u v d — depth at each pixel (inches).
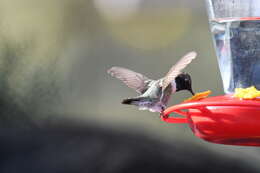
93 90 681.6
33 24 666.2
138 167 424.8
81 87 677.3
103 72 712.4
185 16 792.9
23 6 668.7
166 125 556.1
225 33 233.8
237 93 206.1
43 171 418.0
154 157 434.3
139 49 757.9
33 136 457.7
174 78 236.1
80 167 422.9
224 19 234.1
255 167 448.8
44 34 613.3
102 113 631.2
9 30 526.6
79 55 732.7
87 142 449.4
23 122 480.7
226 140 197.9
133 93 687.1
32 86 502.9
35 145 445.1
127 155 435.8
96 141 451.5
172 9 805.2
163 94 245.4
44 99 502.9
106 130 475.5
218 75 675.4
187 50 741.9
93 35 766.5
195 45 738.8
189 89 249.9
